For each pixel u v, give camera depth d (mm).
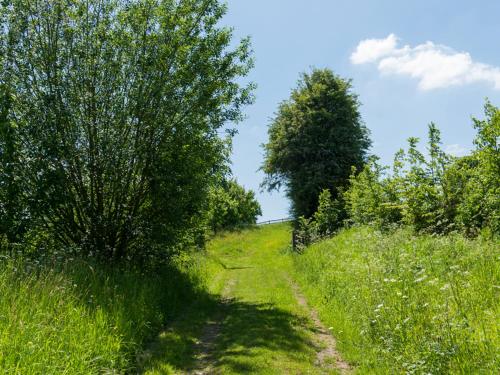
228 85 14672
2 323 5973
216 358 8266
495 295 7133
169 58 13422
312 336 9656
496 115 11133
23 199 11727
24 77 12305
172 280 14141
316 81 37969
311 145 35438
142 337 8992
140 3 13219
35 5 12547
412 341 6480
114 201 13625
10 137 11266
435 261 9320
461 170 13711
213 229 43938
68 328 6867
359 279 10492
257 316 11641
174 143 13586
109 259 12945
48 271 8742
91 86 12844
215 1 14023
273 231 48406
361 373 6926
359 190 21641
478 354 5410
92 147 12836
